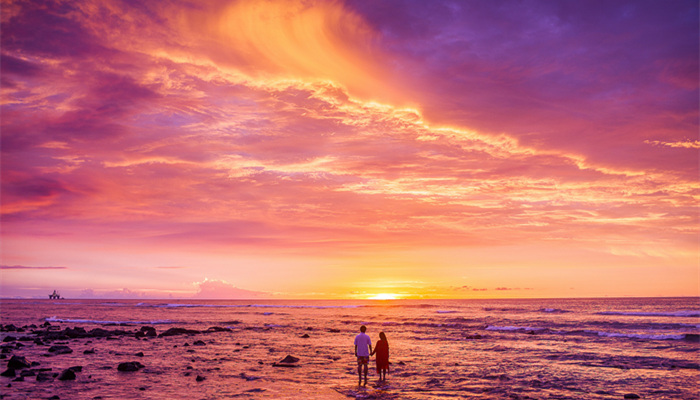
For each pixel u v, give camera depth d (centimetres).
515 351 2914
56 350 2691
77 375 1839
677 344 3253
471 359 2528
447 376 1938
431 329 5000
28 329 4703
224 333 4347
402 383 1753
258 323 6138
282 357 2538
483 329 4984
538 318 6962
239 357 2523
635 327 4931
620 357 2584
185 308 13662
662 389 1670
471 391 1605
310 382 1747
